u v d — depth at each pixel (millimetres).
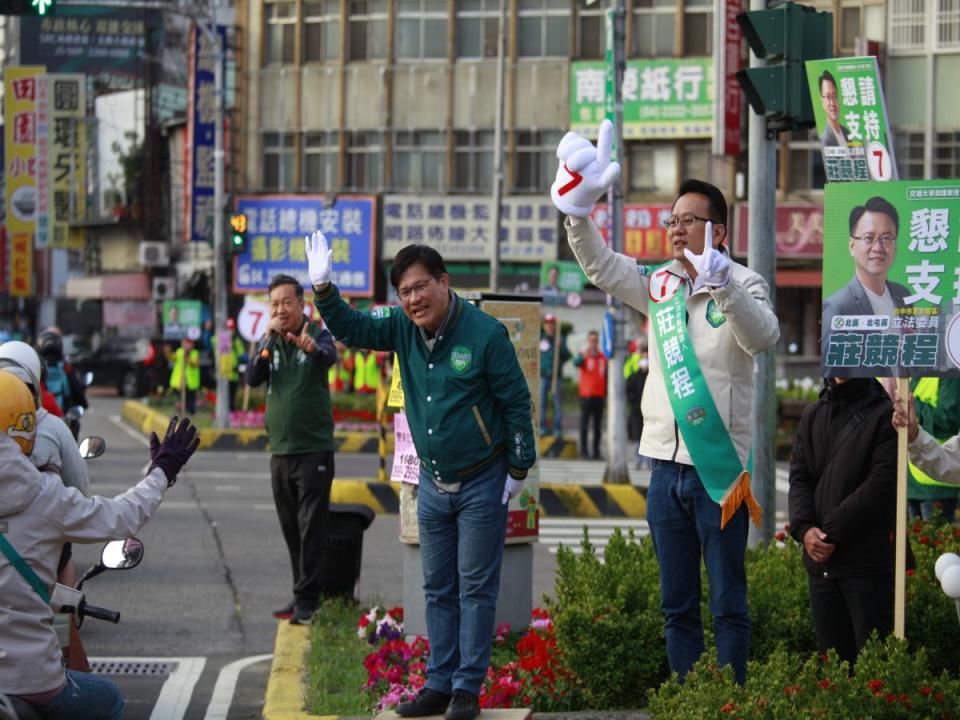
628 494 24531
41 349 20578
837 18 50594
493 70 57125
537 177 56906
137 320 75375
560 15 56312
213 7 39844
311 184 59250
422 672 10859
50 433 9383
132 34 80062
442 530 8891
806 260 52281
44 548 7195
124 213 76688
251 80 59625
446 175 57688
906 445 8570
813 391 39469
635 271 8844
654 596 10344
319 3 58969
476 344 8609
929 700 7652
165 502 24484
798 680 7836
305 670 11875
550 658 10398
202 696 12047
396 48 58219
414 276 8508
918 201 8734
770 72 12125
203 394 49344
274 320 13500
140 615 15414
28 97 67000
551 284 41531
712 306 8508
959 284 8664
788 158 52406
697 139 53344
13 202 67375
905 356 8727
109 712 7578
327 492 13789
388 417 39938
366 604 15109
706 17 53094
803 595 10367
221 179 39906
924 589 9859
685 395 8492
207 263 64375
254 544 20172
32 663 7168
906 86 50219
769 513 11984
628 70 53562
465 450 8656
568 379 56781
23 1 20406
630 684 10164
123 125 78188
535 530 12164
